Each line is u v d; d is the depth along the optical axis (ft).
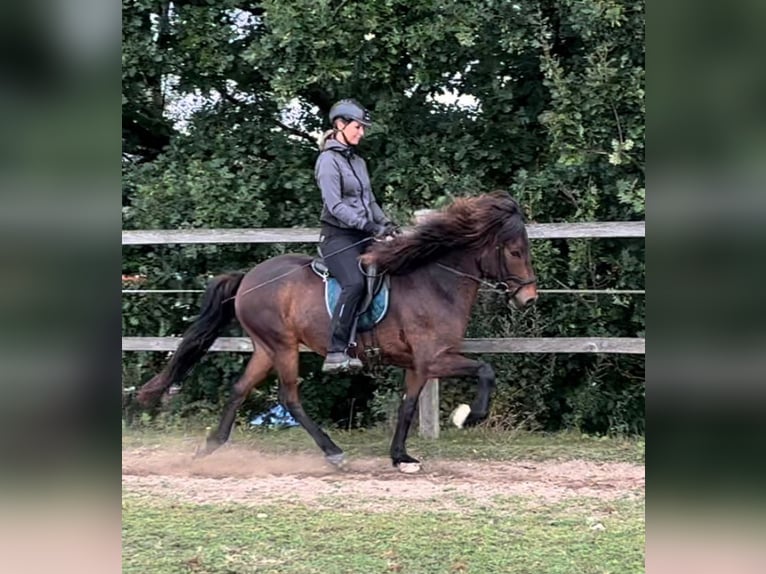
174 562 12.07
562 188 22.41
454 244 16.74
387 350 17.15
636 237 21.34
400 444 17.58
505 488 16.17
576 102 21.29
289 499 15.44
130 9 23.15
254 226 23.30
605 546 12.77
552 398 23.16
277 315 17.57
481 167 23.80
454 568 11.87
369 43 22.41
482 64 23.31
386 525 13.82
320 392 23.73
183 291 22.39
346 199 16.83
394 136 23.81
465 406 16.66
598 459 18.67
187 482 16.74
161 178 23.57
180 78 24.85
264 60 22.91
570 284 22.33
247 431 22.25
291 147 24.47
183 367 18.56
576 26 21.25
